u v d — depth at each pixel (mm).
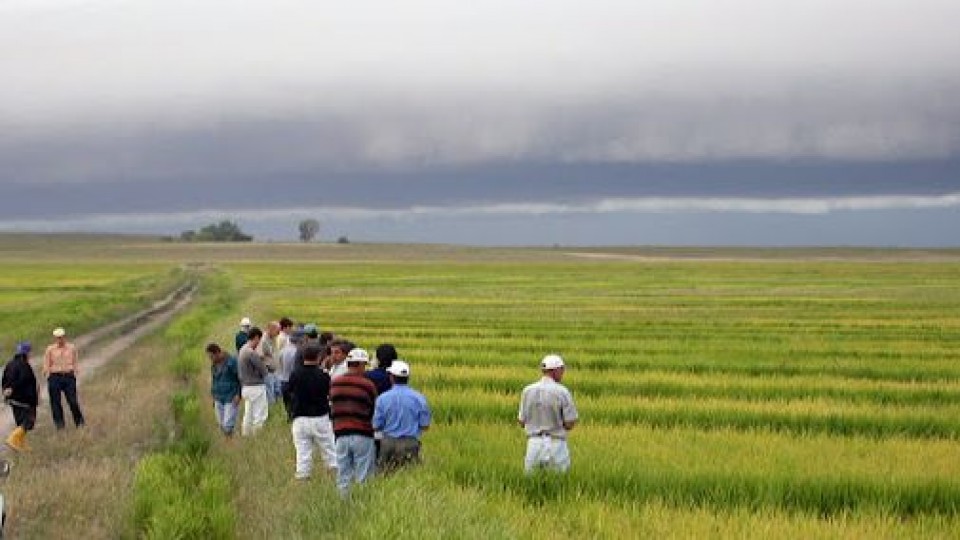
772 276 182250
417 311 88750
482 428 28844
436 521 16484
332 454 24406
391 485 18984
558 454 21031
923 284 148125
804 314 85000
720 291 129000
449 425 29625
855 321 76688
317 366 24484
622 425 29234
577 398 34812
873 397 35562
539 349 54438
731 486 20953
